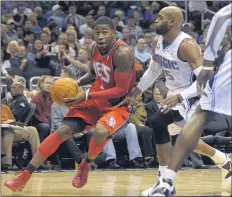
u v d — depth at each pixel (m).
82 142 9.65
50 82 9.59
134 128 9.68
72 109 5.95
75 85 5.75
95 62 5.88
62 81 5.73
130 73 5.75
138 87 6.00
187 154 5.03
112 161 9.56
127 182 6.97
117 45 5.75
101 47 5.73
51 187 6.34
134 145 9.65
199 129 5.02
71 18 13.45
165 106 5.53
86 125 5.97
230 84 5.01
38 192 5.81
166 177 4.95
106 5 14.62
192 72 5.77
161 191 4.88
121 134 9.66
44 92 9.68
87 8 14.44
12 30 12.60
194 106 5.81
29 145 9.53
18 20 13.14
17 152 9.58
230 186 6.13
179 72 5.77
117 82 5.73
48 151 5.82
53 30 12.81
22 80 10.06
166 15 5.67
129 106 5.98
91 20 13.45
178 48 5.66
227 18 4.89
